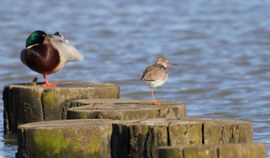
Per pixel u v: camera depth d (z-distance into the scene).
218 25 34.88
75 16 39.44
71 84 14.26
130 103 12.66
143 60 25.62
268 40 29.72
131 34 32.66
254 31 32.38
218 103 18.02
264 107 17.36
